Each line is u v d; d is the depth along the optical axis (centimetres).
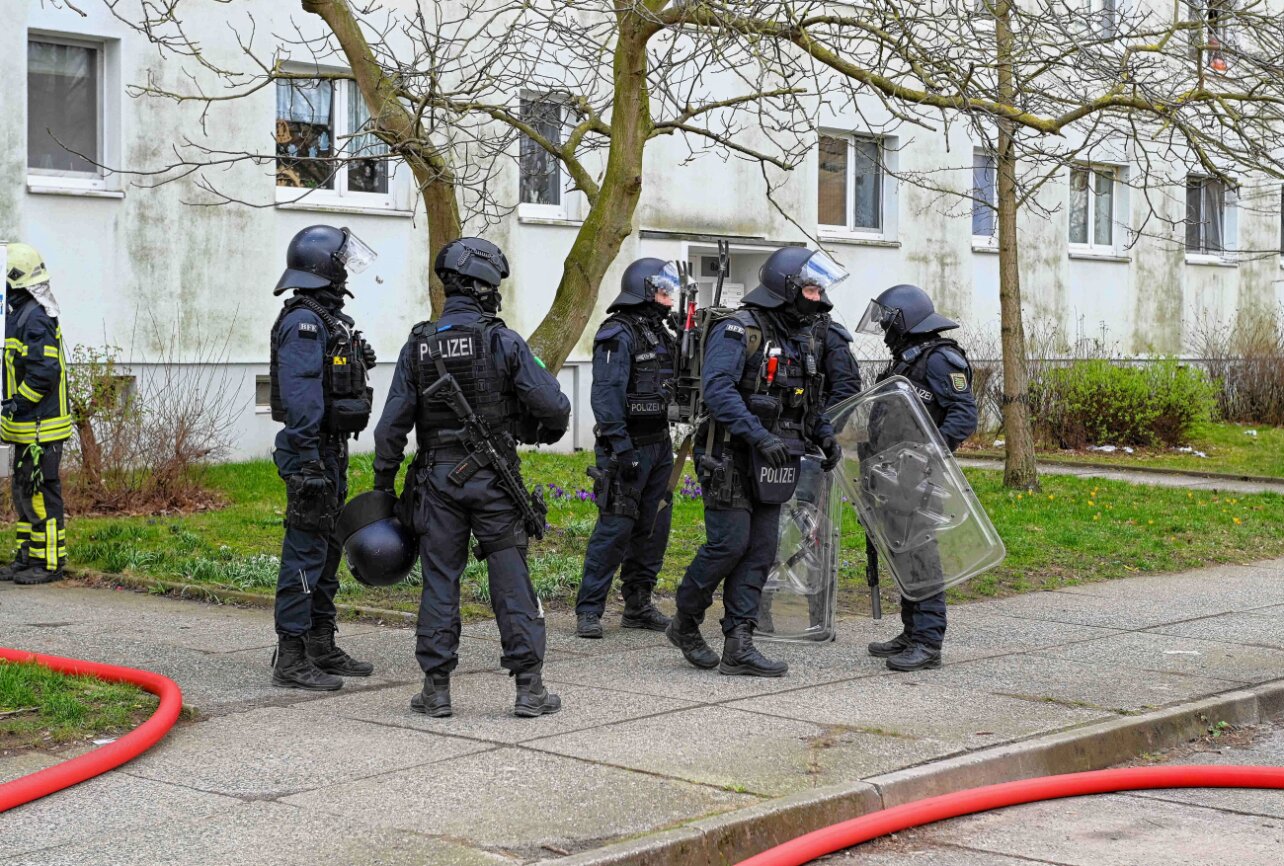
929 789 582
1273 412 2642
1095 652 862
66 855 464
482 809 517
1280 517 1548
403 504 668
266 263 1739
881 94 1030
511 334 658
